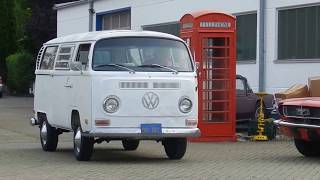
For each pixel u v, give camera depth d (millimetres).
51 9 41781
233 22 16562
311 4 19844
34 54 44594
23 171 11242
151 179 10289
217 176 10625
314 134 12328
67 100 13141
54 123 14023
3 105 33188
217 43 16484
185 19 16828
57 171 11211
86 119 12078
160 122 12148
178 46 12797
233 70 16625
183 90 12328
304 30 20156
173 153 12961
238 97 20281
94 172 11062
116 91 11953
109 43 12328
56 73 13805
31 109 30297
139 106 12039
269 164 12172
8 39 48750
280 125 13273
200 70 16297
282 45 20906
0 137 18281
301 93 15953
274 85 21078
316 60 19656
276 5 20984
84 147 12445
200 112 16500
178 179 10289
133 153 14281
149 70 12242
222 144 16094
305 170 11336
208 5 23828
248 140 17016
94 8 32688
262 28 21359
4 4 48562
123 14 30625
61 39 14203
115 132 11883
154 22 27531
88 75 12062
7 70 46500
